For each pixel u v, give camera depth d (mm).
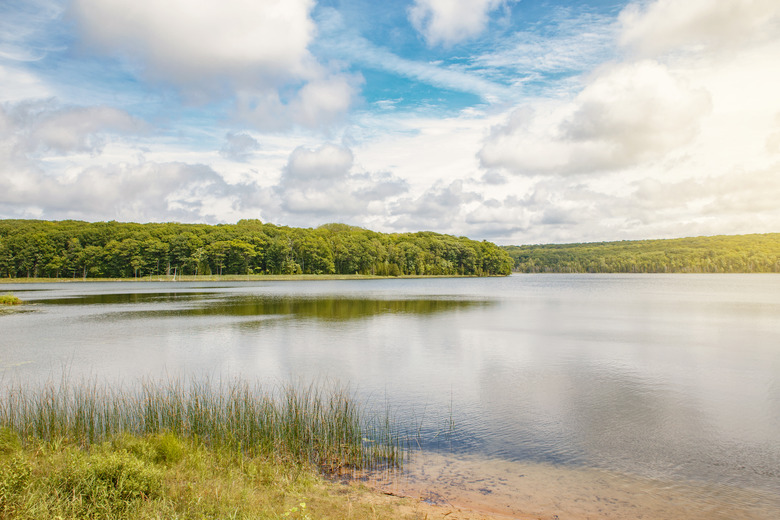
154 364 26766
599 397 20250
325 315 51938
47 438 13367
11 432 13180
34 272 159125
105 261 156375
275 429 14359
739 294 91500
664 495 11586
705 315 52969
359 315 51969
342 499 10445
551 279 193500
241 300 73812
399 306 63562
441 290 106188
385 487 11484
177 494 9273
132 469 9375
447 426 16422
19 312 54812
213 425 14281
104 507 8070
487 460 13539
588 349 31547
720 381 23219
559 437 15547
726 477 12719
